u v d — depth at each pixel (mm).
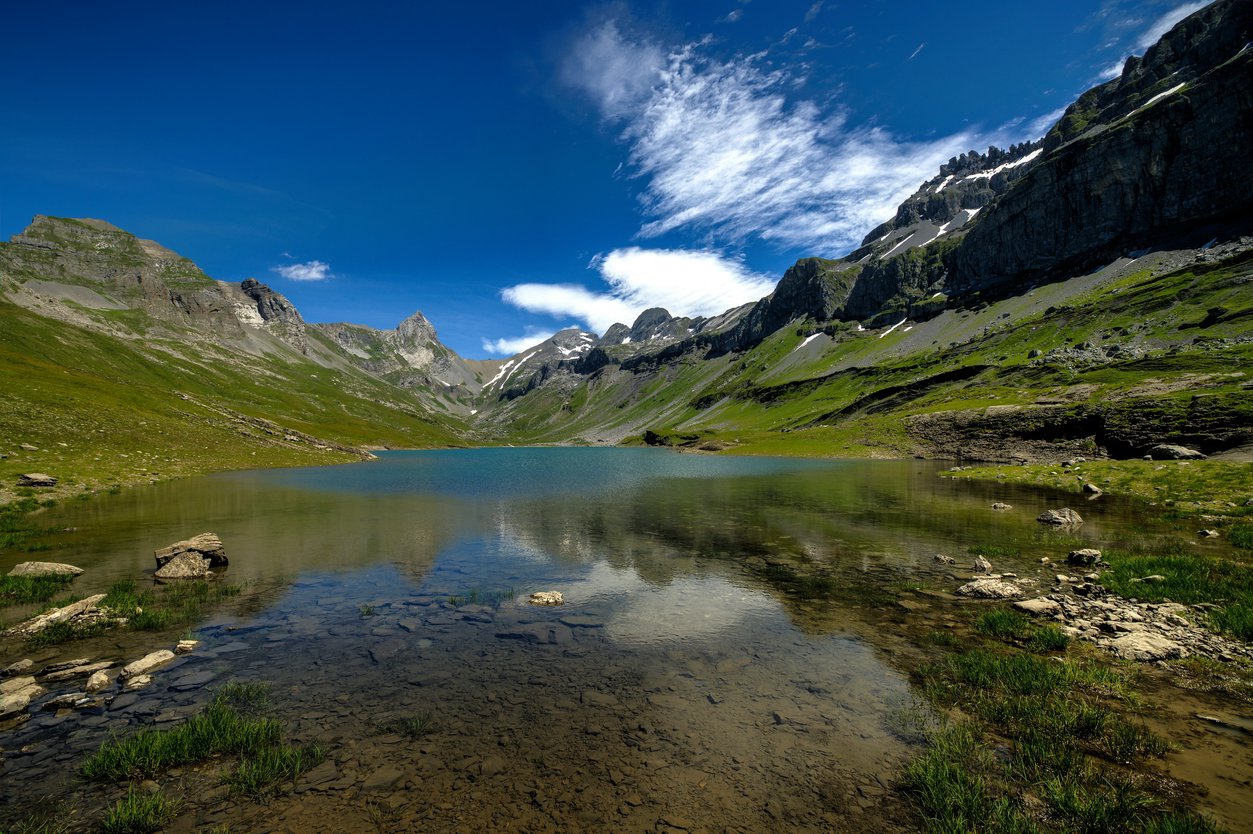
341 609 17078
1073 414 82312
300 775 8328
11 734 9352
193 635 14641
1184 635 13523
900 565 22766
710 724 9891
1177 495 36625
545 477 77688
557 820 7344
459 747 9156
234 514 36938
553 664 12727
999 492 47969
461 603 17766
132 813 7164
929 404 149000
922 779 7988
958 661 12367
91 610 16141
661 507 42594
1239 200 199500
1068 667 11688
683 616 16312
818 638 14336
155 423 81562
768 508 41281
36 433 56969
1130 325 157125
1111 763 8414
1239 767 8180
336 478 72250
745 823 7258
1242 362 92688
